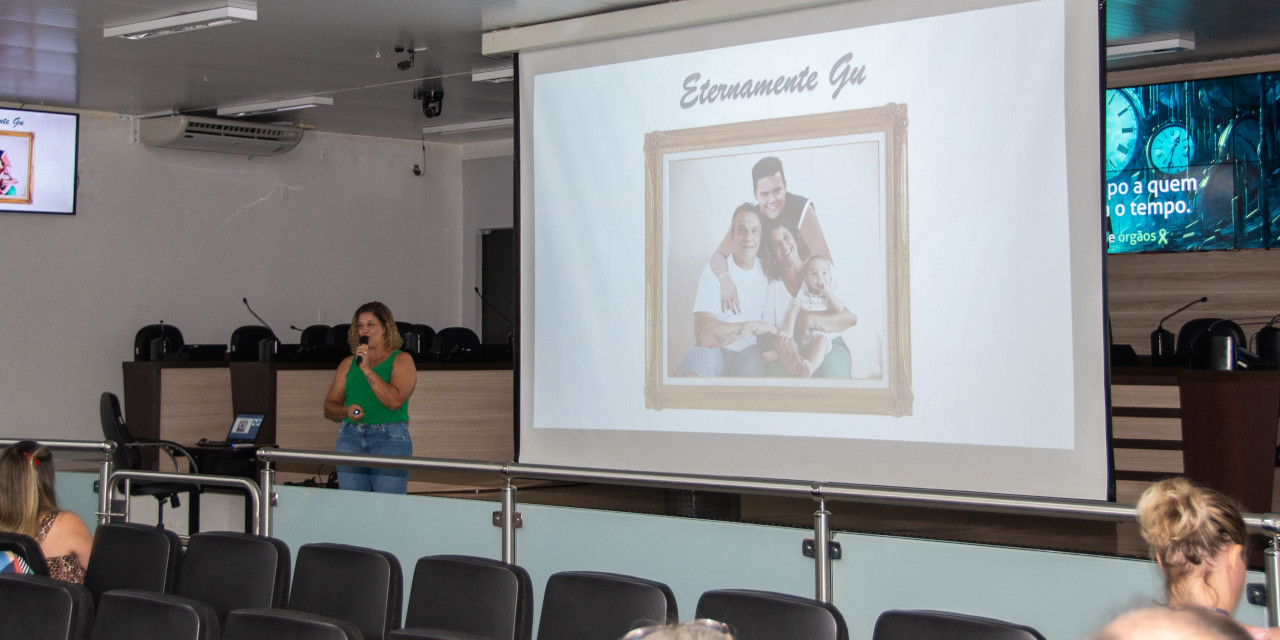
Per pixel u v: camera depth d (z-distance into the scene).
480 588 2.82
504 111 8.66
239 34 6.16
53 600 2.65
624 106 4.55
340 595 2.99
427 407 6.39
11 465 3.49
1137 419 5.14
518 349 4.80
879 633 2.25
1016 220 3.65
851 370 3.95
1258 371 4.48
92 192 8.61
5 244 8.23
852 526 4.00
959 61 3.77
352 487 4.73
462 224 10.77
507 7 5.40
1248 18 6.14
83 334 8.59
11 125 8.19
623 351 4.51
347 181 10.05
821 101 4.05
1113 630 1.10
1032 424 3.60
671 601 2.56
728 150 4.27
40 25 5.93
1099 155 3.52
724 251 4.27
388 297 10.31
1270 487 4.42
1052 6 3.60
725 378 4.24
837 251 3.99
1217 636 1.04
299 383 6.61
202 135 8.69
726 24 4.30
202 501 5.71
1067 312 3.55
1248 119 7.17
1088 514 2.67
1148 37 6.50
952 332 3.75
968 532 3.94
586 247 4.63
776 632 2.39
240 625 2.44
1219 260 7.39
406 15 5.70
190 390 7.54
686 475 3.23
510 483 3.53
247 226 9.45
